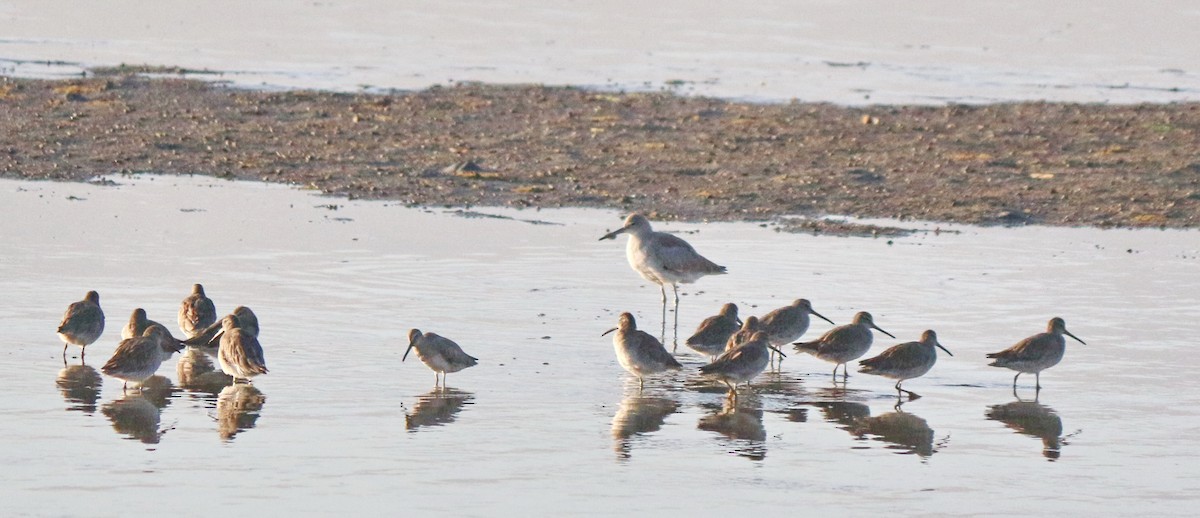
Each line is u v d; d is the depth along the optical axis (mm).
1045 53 54219
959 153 33656
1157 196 30047
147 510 13047
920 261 24984
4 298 21312
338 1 66500
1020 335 20188
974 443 15570
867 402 17281
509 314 21219
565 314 21375
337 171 31875
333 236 26234
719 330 19156
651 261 22188
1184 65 51094
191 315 19547
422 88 42125
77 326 18500
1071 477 14430
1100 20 64188
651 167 32406
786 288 23078
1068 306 21797
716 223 28219
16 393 16906
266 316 20656
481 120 36938
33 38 51312
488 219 28156
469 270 23984
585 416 16438
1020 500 13734
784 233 27391
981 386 17953
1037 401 17234
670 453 15086
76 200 28734
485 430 15750
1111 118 37781
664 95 40969
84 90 39312
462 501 13438
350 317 20734
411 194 30125
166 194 29562
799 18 65000
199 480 13883
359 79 43750
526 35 57438
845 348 18484
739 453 15133
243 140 34531
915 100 41500
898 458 15023
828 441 15625
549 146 34250
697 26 61500
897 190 30562
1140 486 14156
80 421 15836
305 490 13648
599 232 27266
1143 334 20219
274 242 25609
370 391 17203
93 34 53250
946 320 20984
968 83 45719
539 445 15250
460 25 60156
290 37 54562
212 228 26609
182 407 16516
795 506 13477
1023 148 34219
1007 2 70312
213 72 44250
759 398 17469
